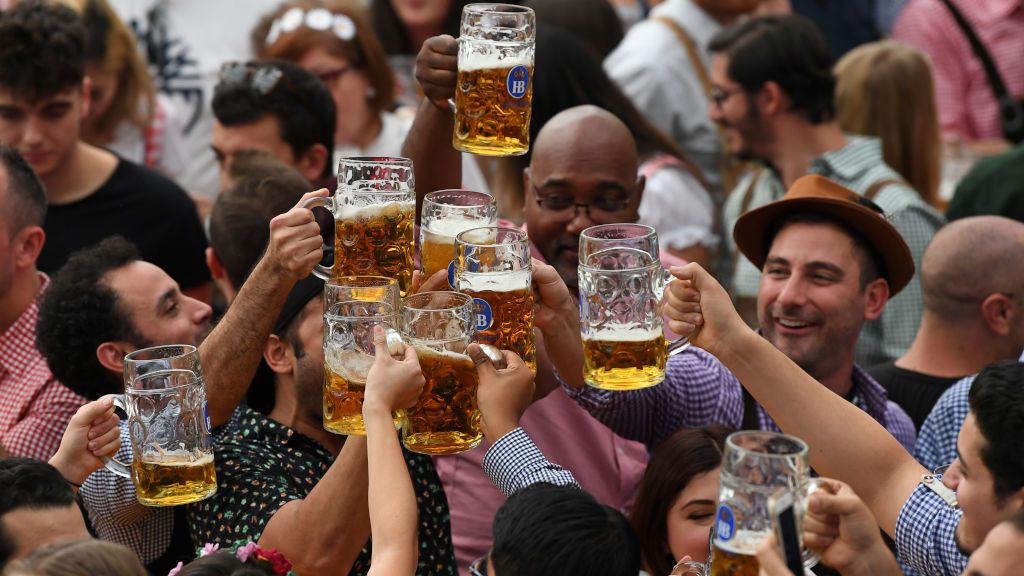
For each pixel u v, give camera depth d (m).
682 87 18.05
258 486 8.34
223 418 8.30
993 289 11.02
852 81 16.27
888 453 7.80
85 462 7.85
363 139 16.53
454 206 7.88
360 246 7.60
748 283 14.50
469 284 7.51
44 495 7.17
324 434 8.97
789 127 14.98
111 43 16.00
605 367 7.43
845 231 10.34
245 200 11.60
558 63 14.30
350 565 7.91
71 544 6.38
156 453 7.35
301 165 14.05
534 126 14.22
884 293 10.70
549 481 7.57
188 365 7.41
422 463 9.09
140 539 8.84
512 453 7.66
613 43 18.42
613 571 6.66
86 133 16.27
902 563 9.36
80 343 9.80
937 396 11.20
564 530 6.68
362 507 7.71
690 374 10.30
